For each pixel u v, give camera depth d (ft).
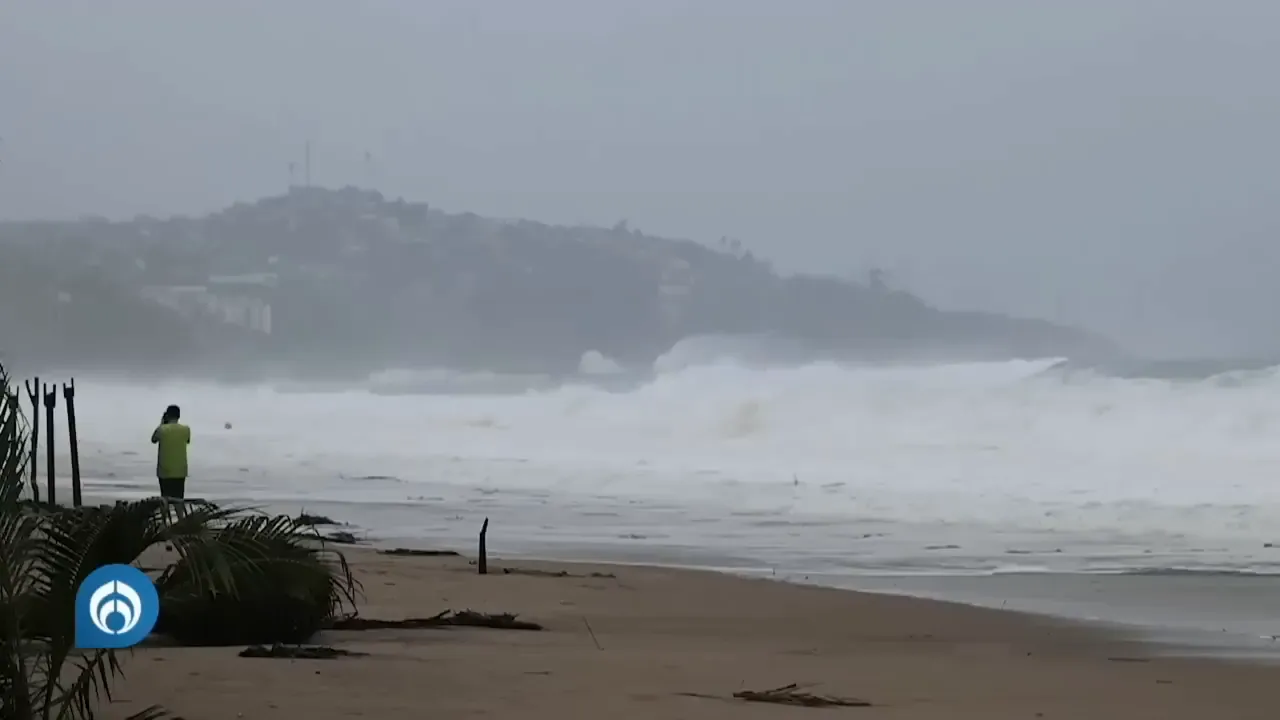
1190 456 215.51
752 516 167.12
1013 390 268.62
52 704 38.14
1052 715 54.24
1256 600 100.83
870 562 125.39
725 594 100.12
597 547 135.64
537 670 59.57
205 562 38.40
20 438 37.32
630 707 50.85
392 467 246.68
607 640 75.05
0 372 38.40
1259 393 237.45
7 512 36.47
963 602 99.50
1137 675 67.62
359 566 107.55
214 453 282.97
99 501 170.09
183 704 47.03
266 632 61.52
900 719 51.44
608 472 229.25
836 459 239.09
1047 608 96.43
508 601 91.25
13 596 36.52
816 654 72.33
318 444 305.12
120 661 54.39
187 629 60.23
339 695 50.26
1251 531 147.33
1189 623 89.81
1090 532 148.77
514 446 288.30
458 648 66.49
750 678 60.49
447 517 164.14
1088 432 243.81
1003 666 69.77
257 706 47.47
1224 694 61.67
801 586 106.01
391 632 72.49
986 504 174.29
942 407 269.44
